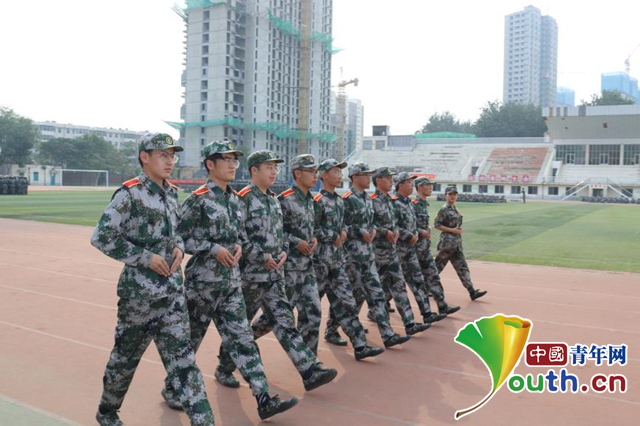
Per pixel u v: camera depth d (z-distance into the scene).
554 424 3.71
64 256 11.24
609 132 67.19
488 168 74.25
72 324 6.09
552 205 44.84
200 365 4.84
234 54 90.44
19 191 42.41
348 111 172.25
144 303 3.18
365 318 6.85
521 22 178.50
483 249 14.09
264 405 3.54
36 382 4.35
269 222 4.19
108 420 3.41
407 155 82.88
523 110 102.44
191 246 3.65
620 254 13.16
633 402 4.13
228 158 3.73
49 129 133.62
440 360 5.08
